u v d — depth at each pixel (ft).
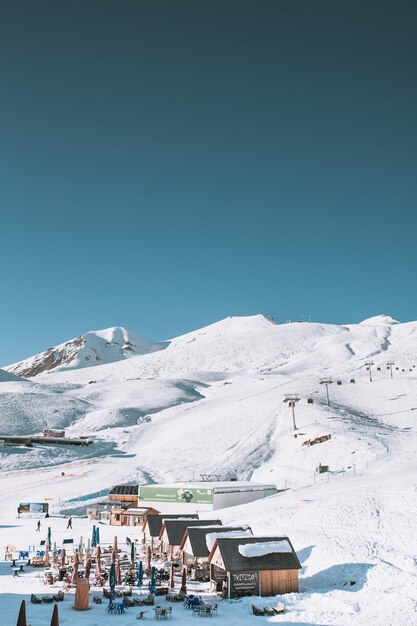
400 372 615.16
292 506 183.32
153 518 157.17
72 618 91.15
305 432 358.23
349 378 586.04
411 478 205.67
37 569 136.26
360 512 161.79
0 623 84.94
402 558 123.65
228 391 608.60
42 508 260.01
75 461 376.27
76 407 582.35
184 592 112.47
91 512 253.65
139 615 92.99
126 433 460.55
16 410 536.42
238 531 124.36
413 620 88.99
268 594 110.63
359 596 104.99
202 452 365.61
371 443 314.55
